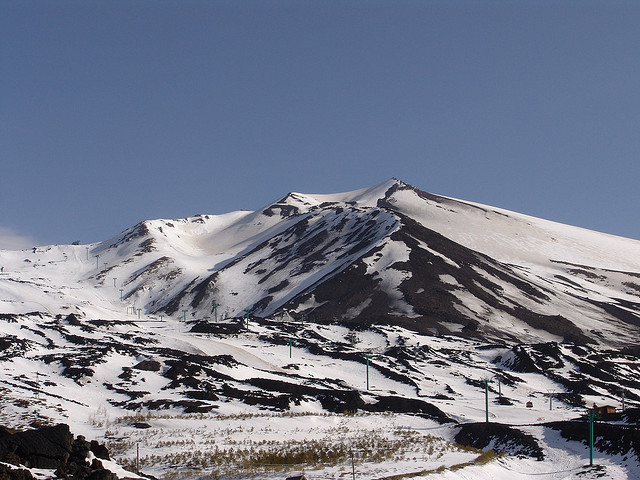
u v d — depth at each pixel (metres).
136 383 102.88
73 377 102.62
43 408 80.19
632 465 67.00
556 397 121.31
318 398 103.88
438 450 68.38
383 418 93.38
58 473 31.66
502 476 60.62
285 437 74.44
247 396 98.94
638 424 81.81
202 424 80.00
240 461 58.22
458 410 104.56
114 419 81.94
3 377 95.94
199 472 53.97
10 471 29.88
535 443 77.25
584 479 64.75
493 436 82.38
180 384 103.12
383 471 54.38
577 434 78.00
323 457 61.97
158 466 56.91
